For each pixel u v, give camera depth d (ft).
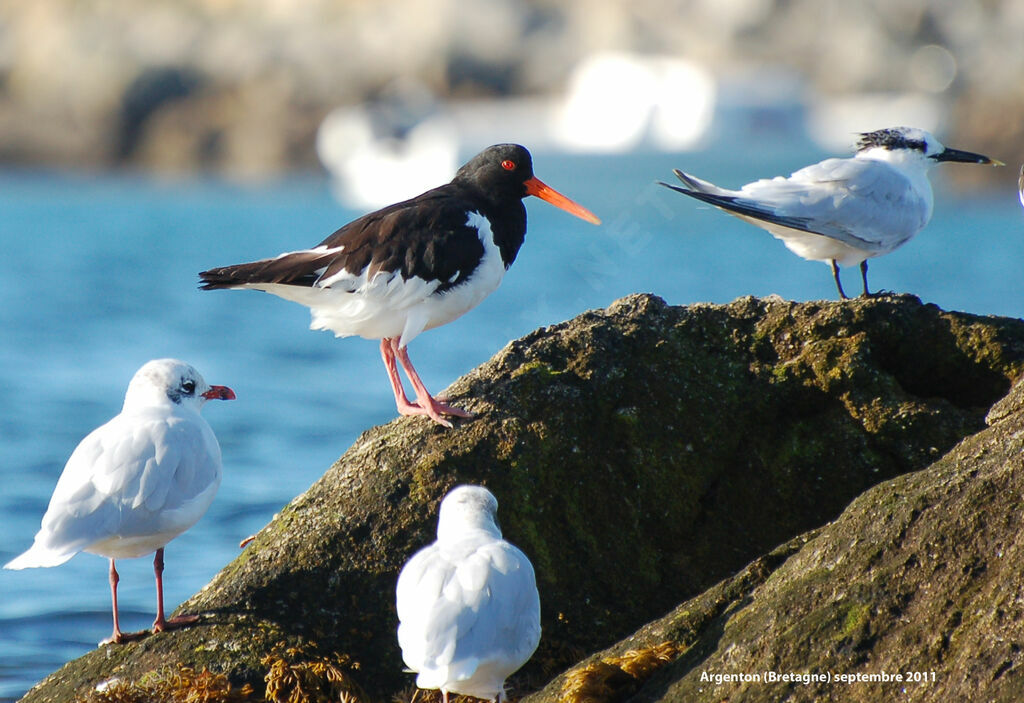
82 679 29.58
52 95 277.23
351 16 289.53
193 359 85.81
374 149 201.05
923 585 23.99
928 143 42.91
